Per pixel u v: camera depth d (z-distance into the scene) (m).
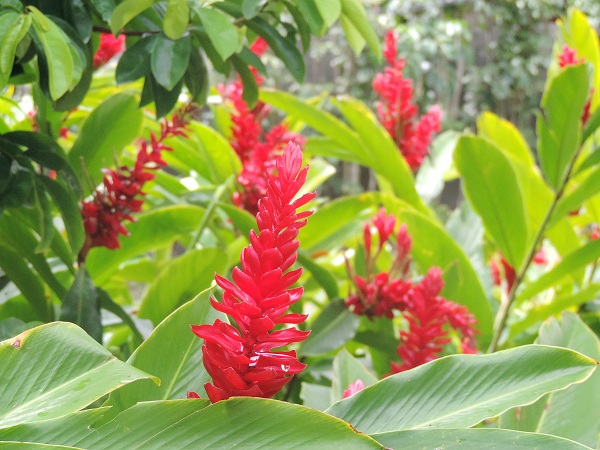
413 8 6.89
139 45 1.28
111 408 0.68
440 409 0.78
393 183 2.34
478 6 6.93
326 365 1.75
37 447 0.60
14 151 1.22
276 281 0.63
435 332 1.25
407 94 2.28
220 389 0.68
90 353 0.72
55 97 0.98
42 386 0.69
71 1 1.21
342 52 7.19
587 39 2.38
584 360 0.78
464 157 2.01
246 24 1.35
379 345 1.68
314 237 2.22
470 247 2.50
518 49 7.35
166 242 1.80
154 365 0.88
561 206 2.00
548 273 2.05
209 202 1.87
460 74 7.59
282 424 0.65
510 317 2.54
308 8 1.26
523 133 7.55
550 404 1.15
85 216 1.37
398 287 1.60
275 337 0.66
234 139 2.12
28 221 1.35
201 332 0.65
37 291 1.41
